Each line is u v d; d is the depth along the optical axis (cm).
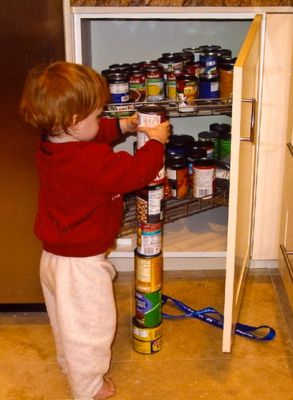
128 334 200
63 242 158
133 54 246
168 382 179
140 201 174
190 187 229
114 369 184
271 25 193
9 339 198
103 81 155
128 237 233
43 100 146
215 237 238
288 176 204
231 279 168
